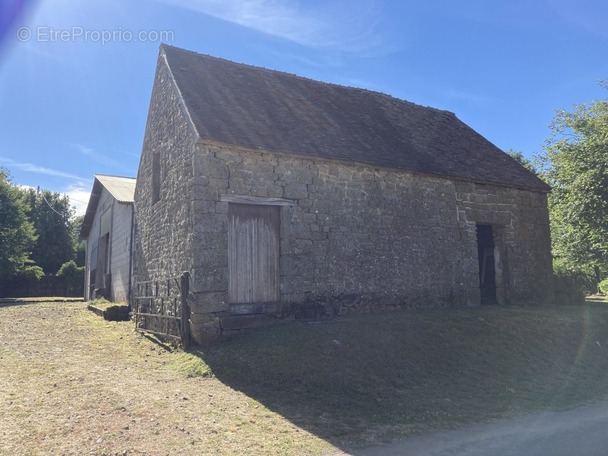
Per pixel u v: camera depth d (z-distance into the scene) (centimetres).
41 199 3900
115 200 1812
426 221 1217
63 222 3962
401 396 689
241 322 930
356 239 1097
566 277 1521
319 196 1059
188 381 731
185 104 1009
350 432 541
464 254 1277
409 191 1200
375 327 921
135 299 1357
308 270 1026
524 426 586
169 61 1177
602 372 903
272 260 1005
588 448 508
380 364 786
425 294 1188
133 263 1487
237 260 963
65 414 554
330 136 1163
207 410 592
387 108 1541
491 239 1522
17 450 449
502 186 1389
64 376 727
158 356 908
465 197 1309
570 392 770
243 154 977
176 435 504
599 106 2323
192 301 905
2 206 2747
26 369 761
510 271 1384
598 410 675
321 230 1054
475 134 1680
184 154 1005
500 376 818
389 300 1126
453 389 738
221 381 731
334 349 806
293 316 995
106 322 1369
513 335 1001
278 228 1018
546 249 1477
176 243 1025
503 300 1383
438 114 1708
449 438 534
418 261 1187
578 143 2205
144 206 1371
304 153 1029
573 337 1056
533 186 1451
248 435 516
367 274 1102
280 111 1180
